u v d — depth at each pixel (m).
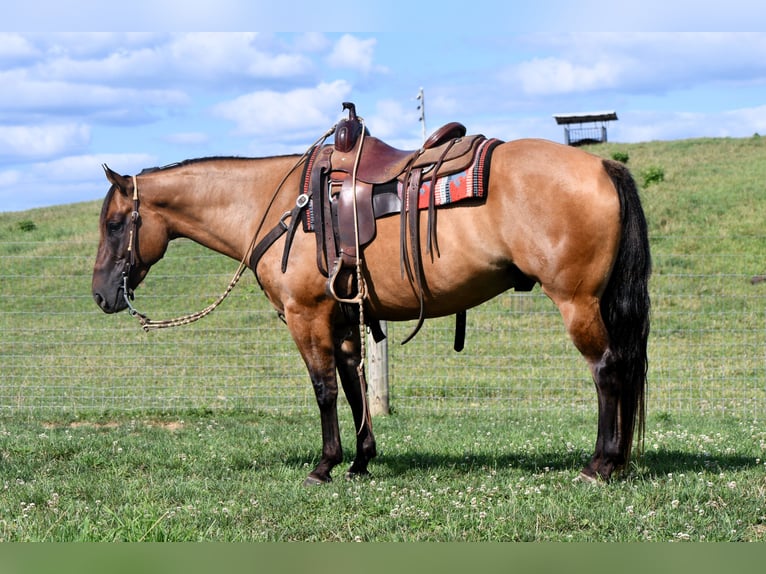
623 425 5.04
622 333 4.97
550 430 8.17
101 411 9.98
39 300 18.77
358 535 4.35
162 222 6.19
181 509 4.86
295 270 5.54
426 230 5.15
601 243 4.84
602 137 56.69
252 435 7.92
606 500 4.73
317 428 8.55
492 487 5.24
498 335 15.58
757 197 25.30
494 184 4.98
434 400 11.21
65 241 23.75
